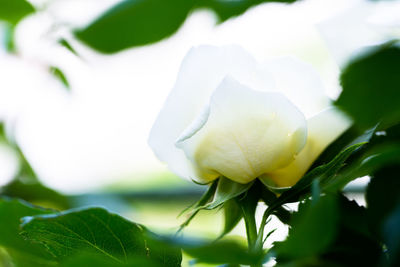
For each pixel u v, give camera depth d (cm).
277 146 47
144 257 45
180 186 94
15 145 91
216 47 47
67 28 42
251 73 47
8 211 48
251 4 43
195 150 47
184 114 47
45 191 84
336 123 47
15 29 63
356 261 43
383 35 46
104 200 82
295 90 48
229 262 40
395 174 44
